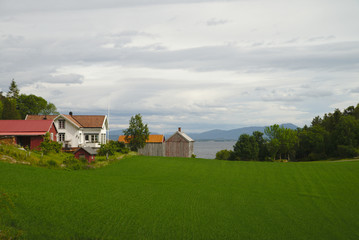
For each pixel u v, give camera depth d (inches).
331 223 946.1
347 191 1359.5
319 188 1412.4
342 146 3302.2
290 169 1876.2
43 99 3804.1
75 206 933.8
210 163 2079.2
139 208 985.5
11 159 1397.6
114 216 890.7
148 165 1887.3
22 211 834.2
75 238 733.9
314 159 3631.9
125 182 1363.2
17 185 1065.5
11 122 2058.3
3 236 687.1
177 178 1556.3
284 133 3759.8
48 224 786.2
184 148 2945.4
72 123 2283.5
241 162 2165.4
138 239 759.1
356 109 4222.4
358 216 1016.9
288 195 1274.6
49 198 969.5
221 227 875.4
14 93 3951.8
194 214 969.5
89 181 1293.1
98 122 2506.2
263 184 1485.0
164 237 783.1
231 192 1293.1
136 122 2480.3
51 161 1546.5
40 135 1959.9
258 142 4183.1
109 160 1903.3
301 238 826.8
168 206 1032.8
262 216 989.2
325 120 4569.4
